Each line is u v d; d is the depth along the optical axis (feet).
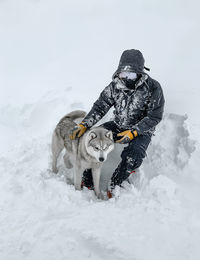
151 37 30.12
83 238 7.38
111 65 23.98
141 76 9.70
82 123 10.93
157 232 7.67
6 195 9.86
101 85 19.31
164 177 9.88
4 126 16.75
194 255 6.93
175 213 8.48
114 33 33.40
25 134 15.94
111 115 13.52
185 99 12.85
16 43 35.17
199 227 7.89
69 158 12.45
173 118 11.78
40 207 9.29
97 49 29.01
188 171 9.66
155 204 9.02
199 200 8.78
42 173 11.48
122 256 6.84
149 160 11.06
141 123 9.91
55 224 8.02
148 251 6.95
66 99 17.33
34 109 17.28
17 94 20.86
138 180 10.62
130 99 10.11
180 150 10.50
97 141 9.35
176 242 7.35
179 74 19.39
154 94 9.82
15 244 7.41
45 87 21.38
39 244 7.36
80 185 10.59
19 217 8.60
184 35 28.91
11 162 12.10
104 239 7.24
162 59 23.41
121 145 12.23
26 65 27.58
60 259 6.88
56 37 35.83
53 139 11.77
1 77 24.90
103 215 8.50
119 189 10.12
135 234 7.54
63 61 27.04
